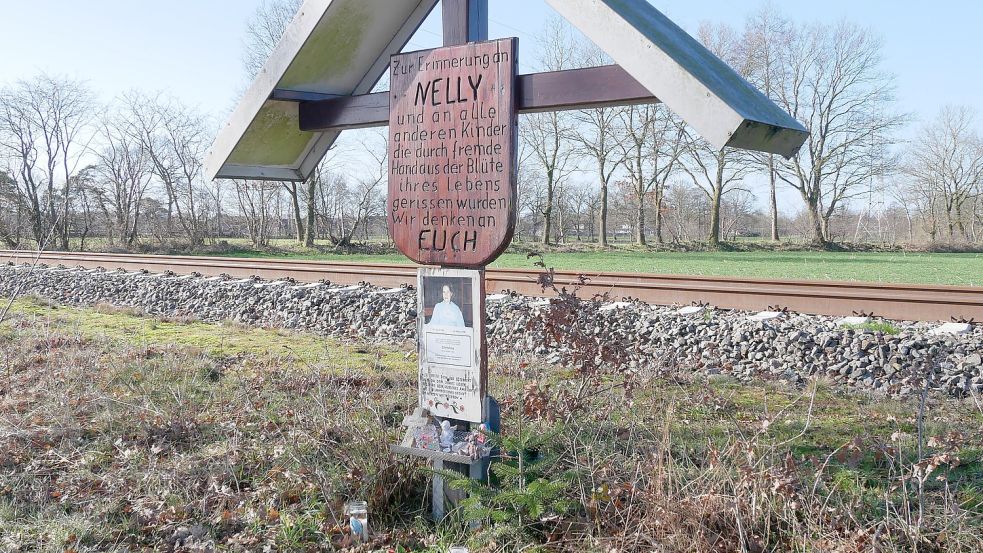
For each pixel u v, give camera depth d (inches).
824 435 214.7
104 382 275.1
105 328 423.2
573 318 208.5
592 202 2169.0
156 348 348.5
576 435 190.5
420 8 189.3
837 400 251.9
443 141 167.9
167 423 225.8
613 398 235.6
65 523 164.4
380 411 233.0
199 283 514.6
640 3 172.9
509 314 356.2
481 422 167.6
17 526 163.6
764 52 1747.0
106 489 183.6
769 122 133.6
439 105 168.4
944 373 260.5
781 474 153.2
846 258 1257.4
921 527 145.1
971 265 1015.6
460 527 164.9
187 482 185.9
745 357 301.0
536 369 275.3
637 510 155.4
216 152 197.8
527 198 2114.9
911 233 1956.2
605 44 141.3
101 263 698.2
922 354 267.1
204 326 439.2
